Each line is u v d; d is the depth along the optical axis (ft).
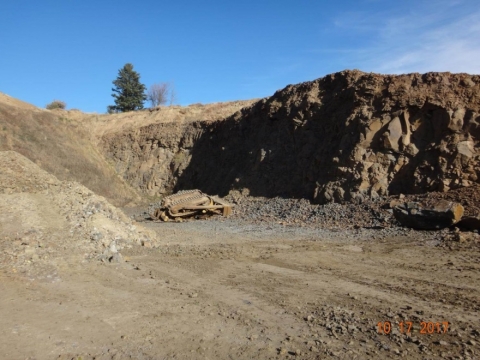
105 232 37.78
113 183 129.59
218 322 19.84
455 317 19.99
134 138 146.92
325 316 20.53
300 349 16.66
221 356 16.20
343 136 72.90
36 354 16.30
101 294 23.99
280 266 31.91
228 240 47.44
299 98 90.53
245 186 91.66
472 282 26.25
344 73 81.87
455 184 56.08
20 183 43.98
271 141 92.94
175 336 18.12
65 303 22.24
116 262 31.42
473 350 16.22
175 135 136.15
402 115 65.87
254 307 22.03
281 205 75.82
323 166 75.61
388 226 50.47
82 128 143.13
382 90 70.44
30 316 20.20
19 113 124.06
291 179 82.89
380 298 23.31
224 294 24.40
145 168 136.87
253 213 76.33
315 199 72.43
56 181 48.01
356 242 43.39
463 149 57.47
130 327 19.12
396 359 15.65
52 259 30.07
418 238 42.50
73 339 17.70
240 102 147.33
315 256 35.58
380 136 67.00
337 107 80.48
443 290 24.66
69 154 126.21
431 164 60.03
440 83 64.69
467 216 45.34
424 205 47.34
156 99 240.73
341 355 16.02
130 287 25.58
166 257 34.53
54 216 37.68
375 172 65.26
